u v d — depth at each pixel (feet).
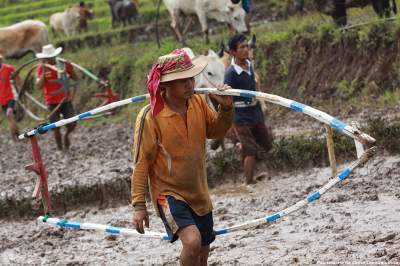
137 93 129.39
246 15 121.19
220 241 52.13
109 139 105.60
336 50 104.94
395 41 98.73
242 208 60.59
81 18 179.11
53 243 58.13
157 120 35.88
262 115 66.80
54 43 170.09
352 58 102.68
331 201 57.77
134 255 51.85
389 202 55.21
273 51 112.16
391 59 98.32
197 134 36.45
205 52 105.81
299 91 105.91
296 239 49.60
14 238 61.67
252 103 65.41
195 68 35.58
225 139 86.43
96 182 72.54
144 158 36.22
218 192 68.28
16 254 56.03
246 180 67.72
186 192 36.50
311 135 79.46
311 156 71.00
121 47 151.23
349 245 45.91
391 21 100.22
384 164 65.87
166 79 35.14
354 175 64.69
